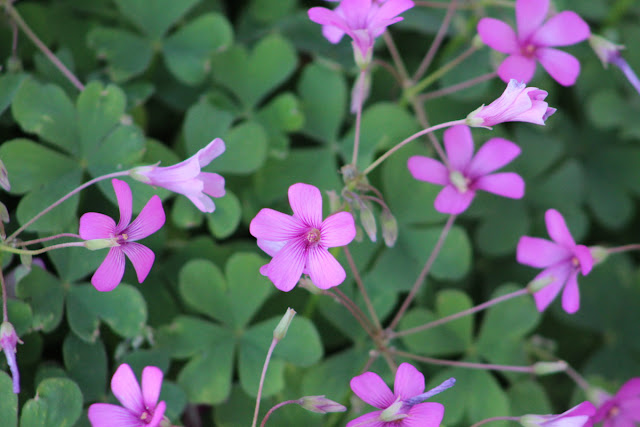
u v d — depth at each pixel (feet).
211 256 1.47
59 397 1.33
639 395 1.43
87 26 1.53
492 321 1.50
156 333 1.42
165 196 1.40
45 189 1.39
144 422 1.28
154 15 1.51
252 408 1.43
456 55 1.59
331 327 1.49
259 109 1.52
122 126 1.41
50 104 1.40
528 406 1.49
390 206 1.50
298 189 1.28
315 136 1.53
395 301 1.47
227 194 1.44
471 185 1.40
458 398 1.47
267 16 1.59
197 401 1.41
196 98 1.54
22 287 1.36
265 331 1.43
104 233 1.29
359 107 1.36
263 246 1.32
